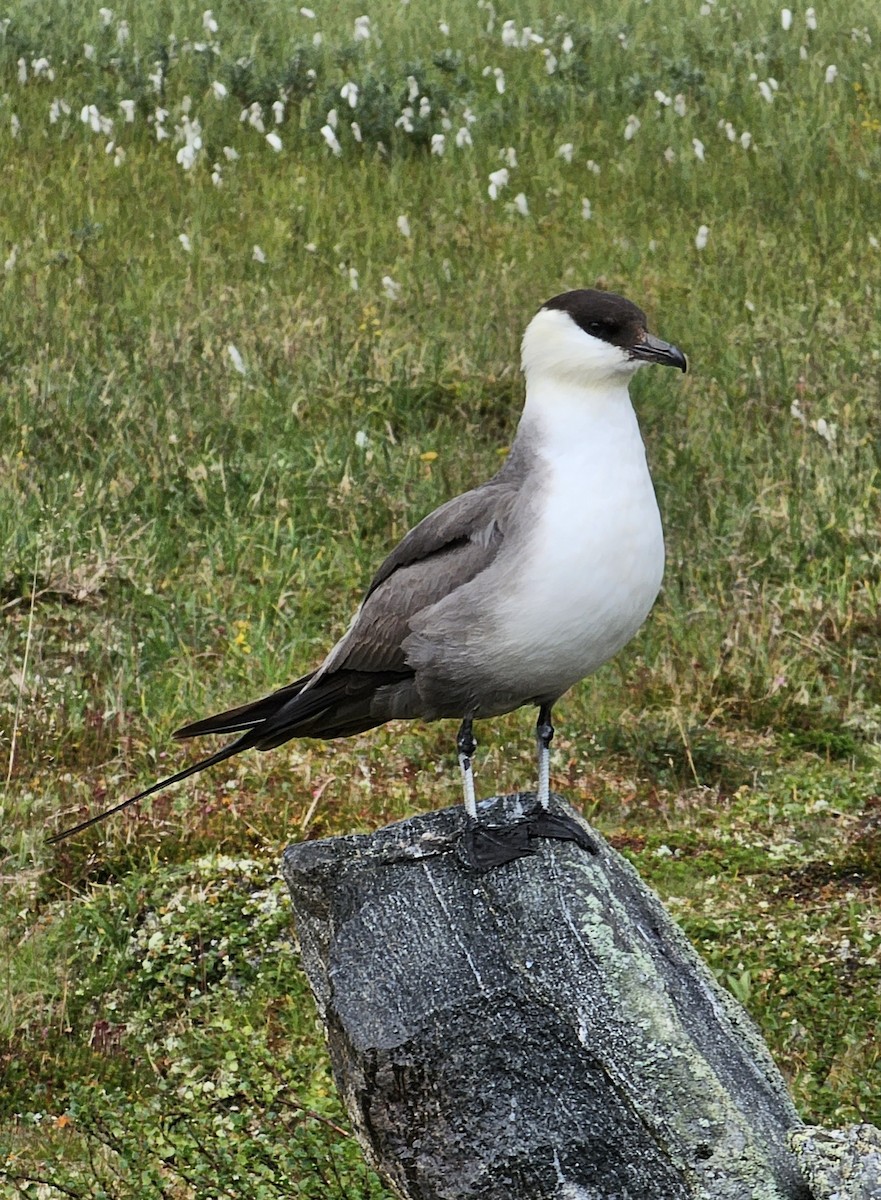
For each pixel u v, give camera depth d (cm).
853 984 886
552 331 701
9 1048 869
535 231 1827
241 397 1457
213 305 1625
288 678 1138
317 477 1355
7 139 2000
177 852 1001
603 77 2212
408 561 731
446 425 1438
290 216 1856
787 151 1975
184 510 1335
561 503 686
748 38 2322
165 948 923
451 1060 629
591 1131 616
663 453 1393
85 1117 814
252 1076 834
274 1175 755
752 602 1219
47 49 2267
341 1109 807
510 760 1091
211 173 1956
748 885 974
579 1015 622
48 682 1146
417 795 1051
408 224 1817
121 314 1614
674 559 1268
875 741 1120
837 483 1337
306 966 714
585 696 1148
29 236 1792
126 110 2030
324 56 2234
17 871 994
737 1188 591
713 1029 650
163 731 1095
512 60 2277
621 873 702
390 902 674
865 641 1197
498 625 691
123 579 1250
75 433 1405
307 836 1005
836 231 1836
